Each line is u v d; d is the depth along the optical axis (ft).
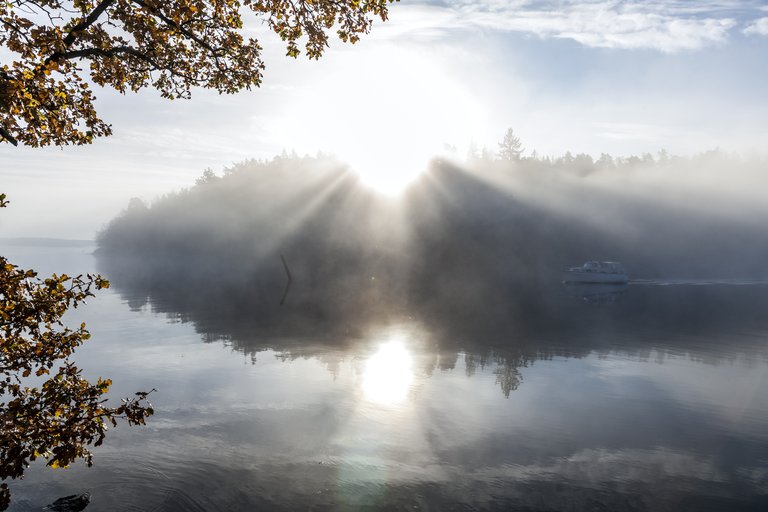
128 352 94.73
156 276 304.50
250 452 51.24
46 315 24.58
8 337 23.95
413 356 92.38
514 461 49.90
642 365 86.58
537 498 43.34
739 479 46.68
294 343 103.71
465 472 47.67
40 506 40.98
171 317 137.28
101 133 26.35
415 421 60.03
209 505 41.75
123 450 51.31
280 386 73.26
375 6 30.55
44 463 48.16
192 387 72.64
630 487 45.27
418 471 47.70
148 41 30.63
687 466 49.14
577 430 57.52
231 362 87.30
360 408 64.34
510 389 72.38
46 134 25.66
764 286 281.74
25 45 23.24
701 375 80.07
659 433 56.80
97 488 44.01
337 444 53.42
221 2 30.63
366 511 41.14
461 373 80.74
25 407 23.91
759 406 65.41
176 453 50.75
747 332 118.93
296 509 41.39
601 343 105.19
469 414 62.34
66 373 25.25
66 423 23.86
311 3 30.37
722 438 55.52
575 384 74.90
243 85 34.22
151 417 60.44
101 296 188.24
